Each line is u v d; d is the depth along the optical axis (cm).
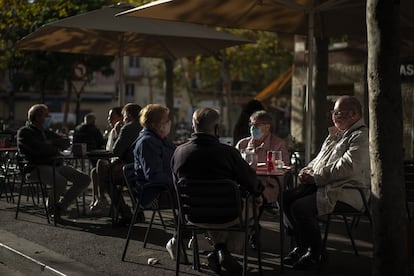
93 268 563
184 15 775
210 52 1132
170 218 828
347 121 559
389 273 431
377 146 425
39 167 791
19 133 795
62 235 716
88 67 2842
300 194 582
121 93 1162
